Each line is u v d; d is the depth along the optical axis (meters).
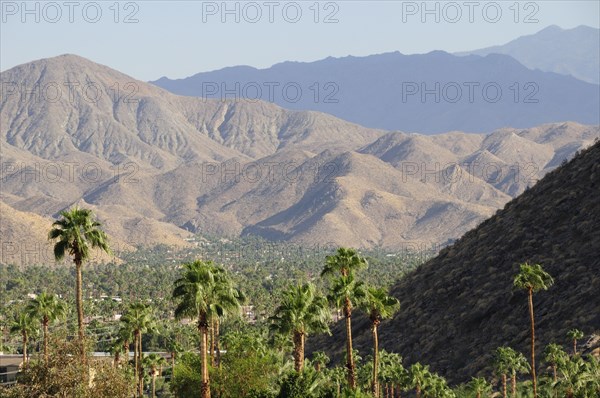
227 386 95.31
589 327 140.50
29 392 82.25
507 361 130.12
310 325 91.50
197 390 96.56
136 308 135.62
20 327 139.88
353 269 95.31
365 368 133.38
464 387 136.62
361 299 93.38
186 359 100.56
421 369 129.38
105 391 84.75
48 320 127.19
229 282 82.94
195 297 75.38
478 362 148.00
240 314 80.69
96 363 87.38
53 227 90.56
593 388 106.06
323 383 94.00
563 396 111.31
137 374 132.25
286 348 128.88
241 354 99.25
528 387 125.44
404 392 146.12
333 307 95.50
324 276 96.25
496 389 135.25
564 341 140.25
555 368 126.50
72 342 86.94
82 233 90.62
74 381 82.88
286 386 85.50
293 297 92.19
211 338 99.38
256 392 92.31
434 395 126.25
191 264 77.50
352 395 80.12
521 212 192.38
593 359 116.75
